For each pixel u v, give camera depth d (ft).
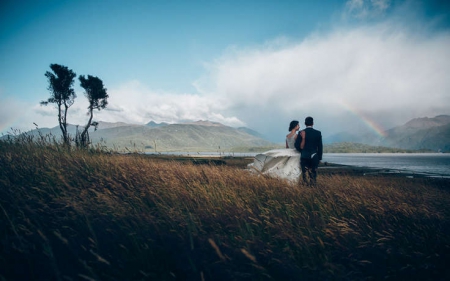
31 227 9.43
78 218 10.44
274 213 12.60
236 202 13.35
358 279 8.10
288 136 25.88
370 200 15.49
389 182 29.35
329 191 17.21
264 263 8.57
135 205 12.64
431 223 12.59
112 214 10.91
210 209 12.36
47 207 11.05
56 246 8.75
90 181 15.93
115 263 8.16
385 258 9.27
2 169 16.26
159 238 9.39
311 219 12.35
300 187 17.83
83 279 7.42
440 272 8.64
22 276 7.37
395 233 11.37
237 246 9.29
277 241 10.04
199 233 10.11
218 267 7.92
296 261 8.79
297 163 24.12
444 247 10.30
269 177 20.21
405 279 8.35
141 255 8.42
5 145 23.43
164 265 8.28
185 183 16.92
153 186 15.17
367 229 11.80
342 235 10.49
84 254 8.48
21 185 13.80
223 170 21.03
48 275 7.43
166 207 12.10
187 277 7.73
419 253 9.53
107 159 20.54
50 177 14.93
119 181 15.92
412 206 14.92
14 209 10.80
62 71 126.52
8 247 8.28
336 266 8.29
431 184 31.91
